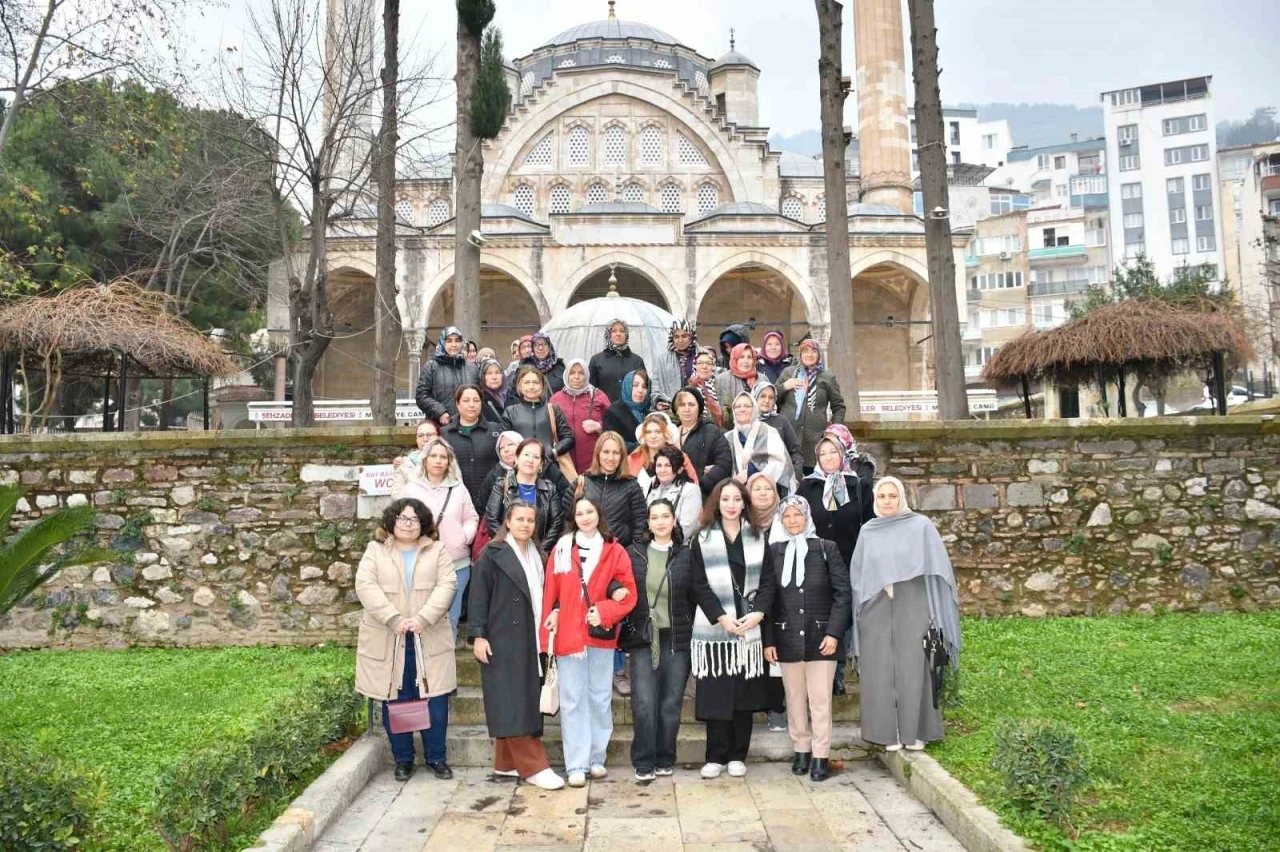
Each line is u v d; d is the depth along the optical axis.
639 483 7.45
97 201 30.92
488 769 6.90
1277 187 59.12
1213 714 6.74
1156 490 10.20
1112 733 6.45
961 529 10.16
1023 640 9.05
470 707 7.50
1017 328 69.56
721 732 6.66
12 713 7.41
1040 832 4.95
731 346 10.30
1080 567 10.13
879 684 6.64
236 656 9.29
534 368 8.69
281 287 31.88
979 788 5.70
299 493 9.97
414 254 35.88
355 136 17.97
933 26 13.77
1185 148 80.38
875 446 10.20
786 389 9.29
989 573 10.12
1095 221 81.69
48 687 8.23
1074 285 76.62
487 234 35.62
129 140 21.05
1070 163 99.06
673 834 5.58
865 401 32.97
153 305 13.99
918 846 5.34
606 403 9.22
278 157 18.98
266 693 7.95
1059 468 10.22
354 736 7.14
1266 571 10.13
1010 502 10.18
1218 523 10.17
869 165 40.62
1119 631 9.27
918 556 6.63
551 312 35.75
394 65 16.08
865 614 6.74
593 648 6.63
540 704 6.45
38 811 4.58
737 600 6.61
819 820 5.77
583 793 6.34
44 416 12.89
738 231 36.56
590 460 9.01
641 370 8.87
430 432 8.35
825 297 36.75
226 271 29.39
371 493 9.91
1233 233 70.12
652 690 6.57
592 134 44.31
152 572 9.88
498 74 15.27
